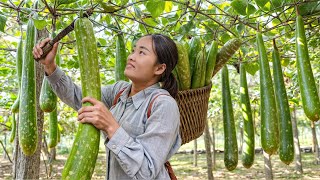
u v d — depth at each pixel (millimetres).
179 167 17391
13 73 6207
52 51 2189
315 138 17438
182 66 2398
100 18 3523
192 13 3562
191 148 28000
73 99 2352
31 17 2570
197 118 2508
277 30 4055
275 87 2977
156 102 1876
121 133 1674
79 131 1639
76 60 4812
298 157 14250
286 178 13625
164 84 2131
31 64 2518
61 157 22828
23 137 2447
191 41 2697
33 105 2506
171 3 3568
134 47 2117
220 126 23562
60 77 2283
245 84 3346
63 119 10336
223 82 3246
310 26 3422
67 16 3641
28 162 3475
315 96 2447
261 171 15727
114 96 2344
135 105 1963
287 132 2896
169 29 3463
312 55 5836
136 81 2039
